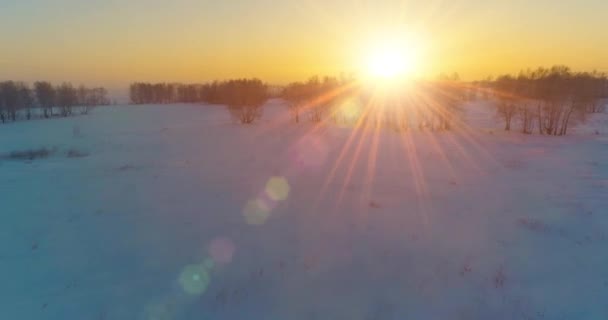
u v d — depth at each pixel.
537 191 15.12
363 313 6.32
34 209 12.04
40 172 18.73
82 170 19.36
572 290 7.06
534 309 6.45
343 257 8.49
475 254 8.70
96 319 6.07
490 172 19.34
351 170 19.59
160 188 15.17
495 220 11.27
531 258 8.48
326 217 11.41
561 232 10.20
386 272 7.79
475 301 6.71
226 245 9.13
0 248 8.84
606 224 10.84
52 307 6.39
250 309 6.40
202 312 6.29
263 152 26.22
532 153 25.59
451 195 14.41
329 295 6.88
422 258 8.48
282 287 7.14
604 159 22.98
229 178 17.30
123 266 7.95
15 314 6.17
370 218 11.34
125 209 12.11
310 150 27.06
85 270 7.75
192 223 10.74
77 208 12.21
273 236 9.76
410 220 11.20
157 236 9.68
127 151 27.16
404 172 19.17
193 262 8.18
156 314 6.22
